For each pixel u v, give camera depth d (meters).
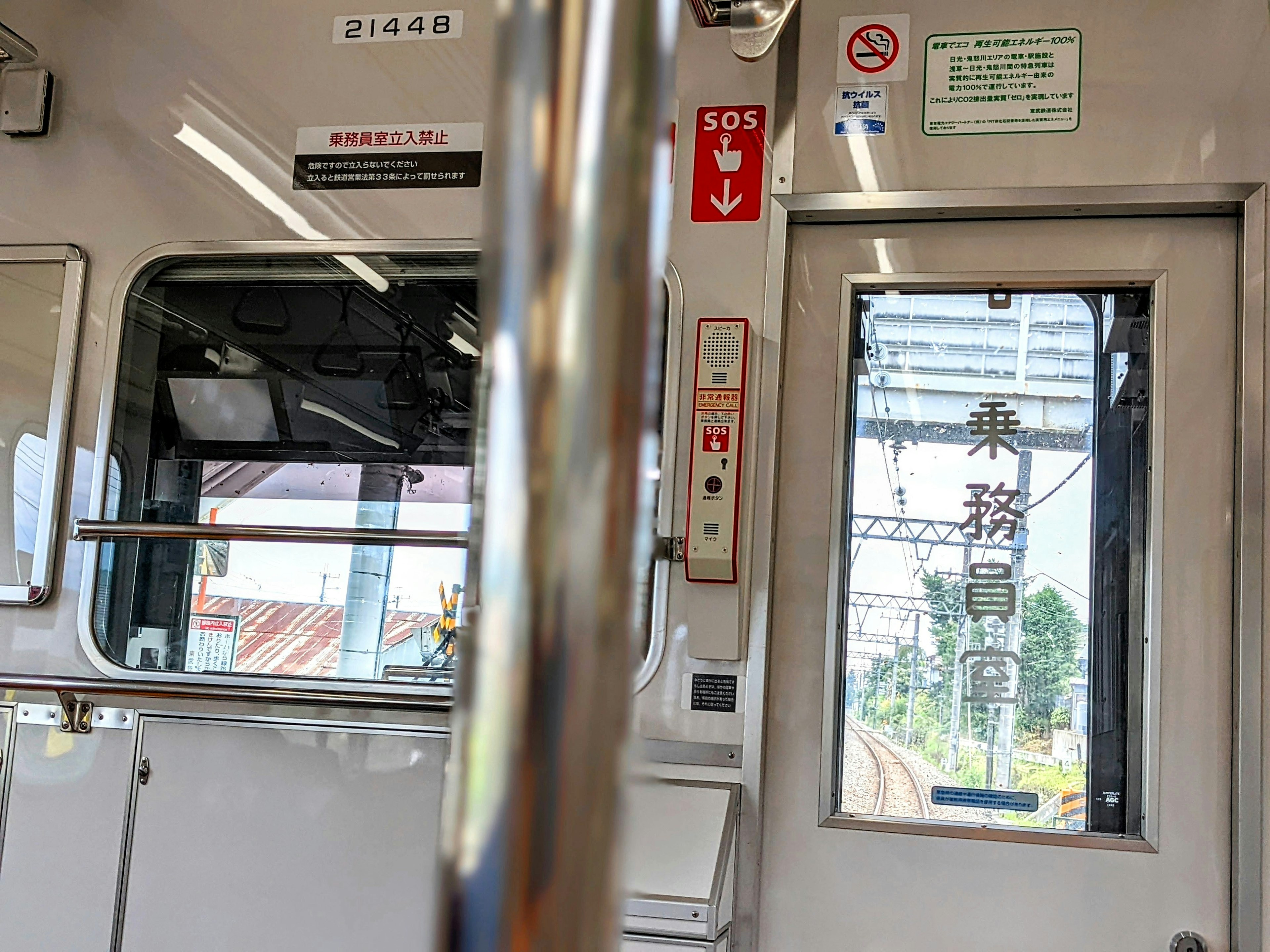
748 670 2.74
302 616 2.95
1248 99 2.71
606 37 0.17
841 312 2.88
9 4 3.28
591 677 0.16
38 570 3.02
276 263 3.11
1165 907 2.57
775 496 2.81
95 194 3.17
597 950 0.16
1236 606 2.60
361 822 2.85
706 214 2.89
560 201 0.17
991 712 2.73
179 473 3.06
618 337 0.17
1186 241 2.75
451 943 0.16
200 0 3.21
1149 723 2.63
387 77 3.11
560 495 0.16
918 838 2.68
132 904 2.90
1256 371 2.64
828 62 2.88
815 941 2.68
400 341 3.04
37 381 3.10
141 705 2.96
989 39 2.82
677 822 2.63
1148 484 2.72
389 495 2.99
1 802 2.98
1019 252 2.82
